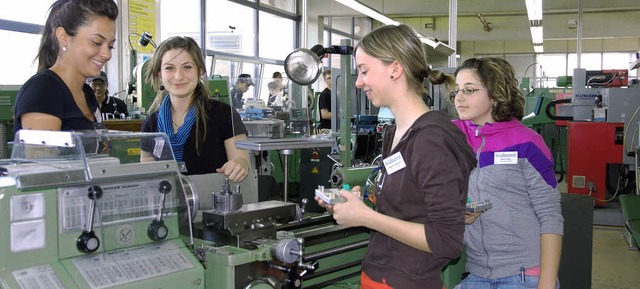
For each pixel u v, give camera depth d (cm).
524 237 157
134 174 114
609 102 502
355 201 115
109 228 112
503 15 1247
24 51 474
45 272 102
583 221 245
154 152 125
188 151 190
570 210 239
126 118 374
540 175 156
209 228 136
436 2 1012
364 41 119
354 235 187
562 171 719
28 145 123
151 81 204
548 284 151
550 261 152
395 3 1026
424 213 113
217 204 138
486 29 1269
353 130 494
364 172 209
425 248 108
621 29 1183
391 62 115
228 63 789
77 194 108
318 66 209
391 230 111
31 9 479
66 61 143
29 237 102
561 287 239
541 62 1505
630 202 401
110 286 106
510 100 158
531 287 157
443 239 107
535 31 1073
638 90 492
